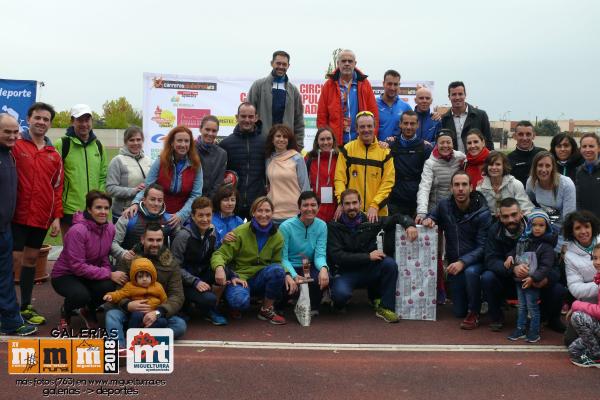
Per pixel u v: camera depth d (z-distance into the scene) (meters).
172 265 5.43
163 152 6.31
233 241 6.05
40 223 5.73
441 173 6.80
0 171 5.10
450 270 6.20
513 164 7.18
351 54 7.86
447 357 4.96
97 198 5.52
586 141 6.45
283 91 7.93
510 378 4.48
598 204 6.43
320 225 6.34
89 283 5.54
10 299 5.25
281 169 6.75
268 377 4.44
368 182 6.84
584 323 4.73
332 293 6.23
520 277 5.44
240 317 6.14
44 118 5.78
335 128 7.92
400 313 6.22
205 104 10.87
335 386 4.28
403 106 8.36
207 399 4.03
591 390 4.27
